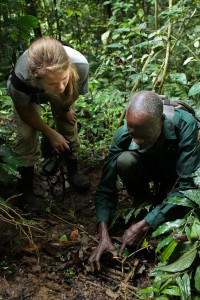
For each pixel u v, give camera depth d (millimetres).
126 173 2830
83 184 3496
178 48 4273
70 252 2791
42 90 2797
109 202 2875
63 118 3240
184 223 2455
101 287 2541
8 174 2766
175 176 2820
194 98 3664
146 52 4602
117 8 5332
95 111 4316
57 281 2590
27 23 3287
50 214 3207
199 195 2371
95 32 6457
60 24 6023
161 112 2484
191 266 2357
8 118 4375
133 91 3934
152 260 2691
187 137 2590
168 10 3830
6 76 4852
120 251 2650
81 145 4004
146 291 2285
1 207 2729
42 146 3357
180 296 2312
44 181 3637
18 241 2807
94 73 5004
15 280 2580
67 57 2453
